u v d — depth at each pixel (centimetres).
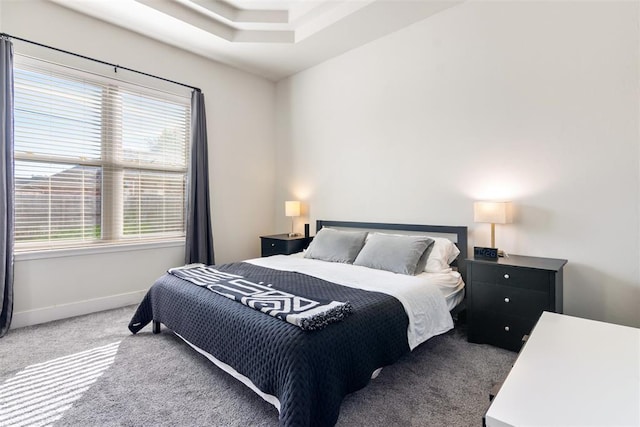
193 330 196
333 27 326
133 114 336
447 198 303
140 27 321
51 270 285
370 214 363
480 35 280
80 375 193
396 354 181
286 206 411
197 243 374
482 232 283
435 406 163
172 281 237
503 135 270
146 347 230
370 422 151
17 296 268
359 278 237
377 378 190
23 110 271
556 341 122
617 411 80
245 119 434
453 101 297
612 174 223
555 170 245
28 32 270
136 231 341
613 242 223
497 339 230
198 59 384
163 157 361
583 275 235
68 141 295
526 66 257
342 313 159
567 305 242
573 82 237
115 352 223
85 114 304
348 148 382
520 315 220
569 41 238
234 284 213
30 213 277
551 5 246
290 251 385
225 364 175
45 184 284
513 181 265
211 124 398
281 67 421
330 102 399
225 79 411
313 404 134
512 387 91
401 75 332
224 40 347
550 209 248
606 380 94
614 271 223
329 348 144
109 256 319
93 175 311
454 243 297
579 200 236
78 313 298
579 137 235
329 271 260
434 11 301
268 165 463
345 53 381
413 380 188
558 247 245
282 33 354
